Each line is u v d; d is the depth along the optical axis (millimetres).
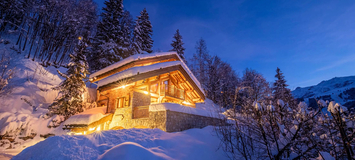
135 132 8820
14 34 31547
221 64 42750
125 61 15680
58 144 6219
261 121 5934
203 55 41188
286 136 5539
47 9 32125
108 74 18328
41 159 5594
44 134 14148
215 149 7824
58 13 33594
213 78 38875
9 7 29516
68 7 34625
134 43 33156
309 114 5980
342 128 4523
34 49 31250
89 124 13570
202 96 21219
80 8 37750
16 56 25812
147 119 12273
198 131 10133
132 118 13703
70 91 17078
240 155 7137
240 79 45906
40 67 25344
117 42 32500
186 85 20812
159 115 11539
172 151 7043
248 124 6355
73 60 18641
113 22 33531
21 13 31297
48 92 19578
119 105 15844
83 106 18141
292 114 6156
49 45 33531
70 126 14305
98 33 32438
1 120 13242
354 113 5160
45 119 15180
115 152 5793
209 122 15383
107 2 34719
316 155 5734
